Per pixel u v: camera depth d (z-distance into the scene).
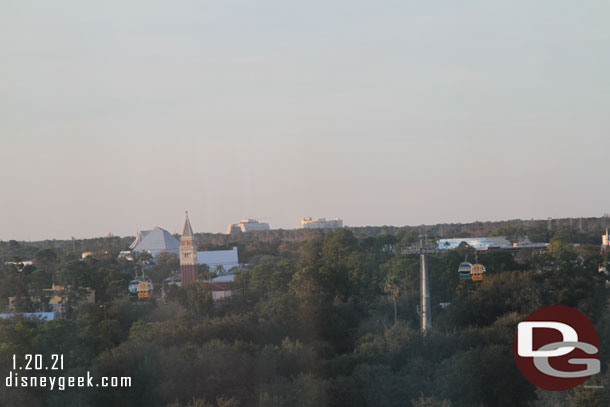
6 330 111.44
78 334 120.62
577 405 87.06
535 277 151.50
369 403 96.81
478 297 149.88
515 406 98.31
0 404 96.50
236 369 101.94
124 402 98.62
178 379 101.25
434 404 91.31
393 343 111.88
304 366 107.31
